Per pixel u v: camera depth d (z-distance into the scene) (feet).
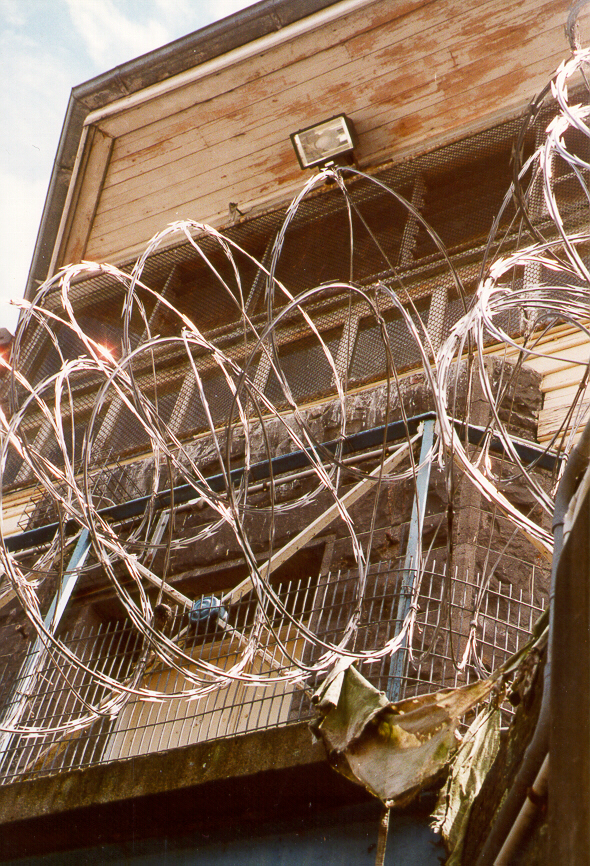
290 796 12.00
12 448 28.35
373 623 13.82
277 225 31.22
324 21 31.37
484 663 15.81
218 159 33.01
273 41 31.78
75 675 17.13
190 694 12.91
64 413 28.60
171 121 33.58
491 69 30.42
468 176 29.91
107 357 14.16
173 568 20.95
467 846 9.94
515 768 9.68
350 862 11.36
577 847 7.22
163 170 33.60
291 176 32.17
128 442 27.14
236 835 12.32
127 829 12.90
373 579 17.65
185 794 12.43
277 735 12.26
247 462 15.64
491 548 17.78
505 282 24.81
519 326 23.27
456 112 30.78
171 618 17.43
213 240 31.68
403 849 11.14
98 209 34.09
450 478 12.09
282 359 27.55
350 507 19.93
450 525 12.17
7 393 29.40
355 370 25.71
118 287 31.83
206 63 32.65
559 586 8.69
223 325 30.30
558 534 9.39
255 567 12.24
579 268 10.99
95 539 13.16
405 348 25.54
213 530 15.21
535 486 12.99
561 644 8.35
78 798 13.05
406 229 29.45
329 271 29.84
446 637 15.97
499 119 29.73
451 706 11.07
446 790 10.53
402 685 13.03
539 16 30.09
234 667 13.42
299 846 11.83
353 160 31.24
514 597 17.06
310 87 32.19
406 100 31.27
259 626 14.16
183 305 31.53
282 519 20.56
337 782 11.66
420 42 31.19
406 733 11.11
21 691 16.40
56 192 33.96
